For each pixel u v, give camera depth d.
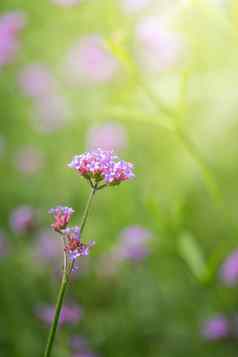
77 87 5.80
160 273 4.93
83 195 5.43
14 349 4.59
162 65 4.82
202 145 5.26
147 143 5.50
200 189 5.15
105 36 3.65
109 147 5.52
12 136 6.18
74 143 5.84
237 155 5.20
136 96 5.08
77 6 4.11
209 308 4.70
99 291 4.77
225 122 5.18
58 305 1.97
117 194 5.27
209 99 5.16
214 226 4.98
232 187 5.14
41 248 4.88
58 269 4.80
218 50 4.66
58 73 6.04
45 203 5.57
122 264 4.83
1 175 5.82
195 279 4.77
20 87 6.17
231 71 4.90
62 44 5.79
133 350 4.62
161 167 5.38
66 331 4.30
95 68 5.45
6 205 5.65
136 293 4.84
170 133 5.36
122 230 5.05
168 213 4.64
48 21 5.60
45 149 5.91
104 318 4.66
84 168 2.04
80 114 5.77
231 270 4.39
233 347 4.50
